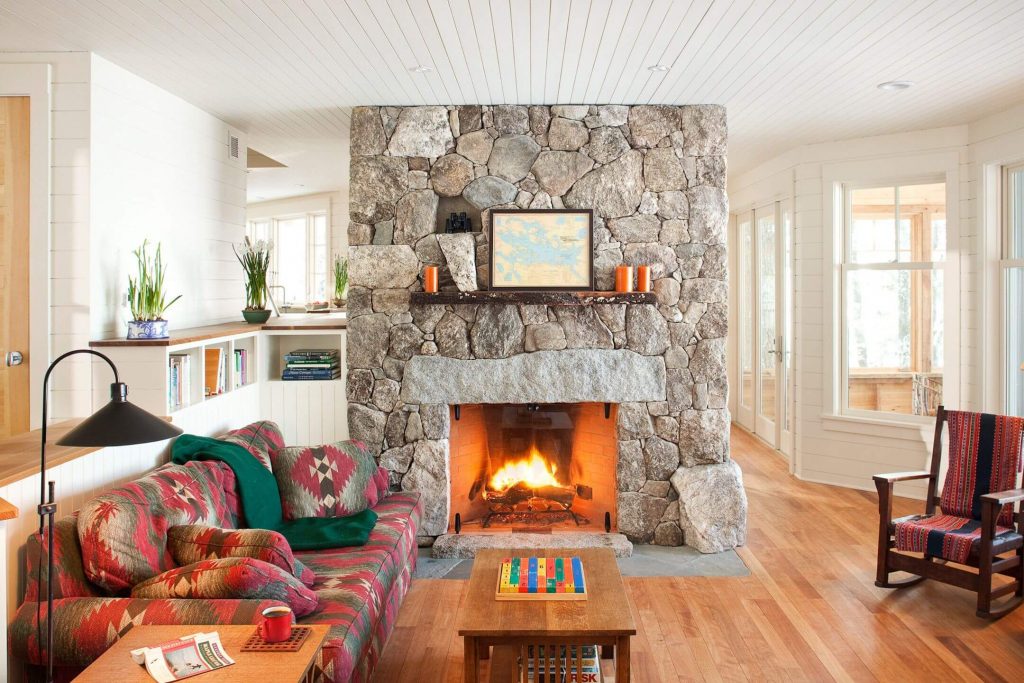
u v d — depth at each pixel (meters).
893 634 3.34
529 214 4.46
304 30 3.33
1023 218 4.96
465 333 4.50
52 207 3.69
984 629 3.38
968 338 5.32
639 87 4.19
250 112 4.80
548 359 4.49
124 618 2.28
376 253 4.52
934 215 5.54
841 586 3.89
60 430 3.23
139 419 2.05
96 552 2.44
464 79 4.02
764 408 7.50
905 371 5.68
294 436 4.99
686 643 3.27
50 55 3.65
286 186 8.46
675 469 4.57
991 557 3.46
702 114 4.55
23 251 3.69
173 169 4.43
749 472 6.27
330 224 9.15
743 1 3.02
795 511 5.20
